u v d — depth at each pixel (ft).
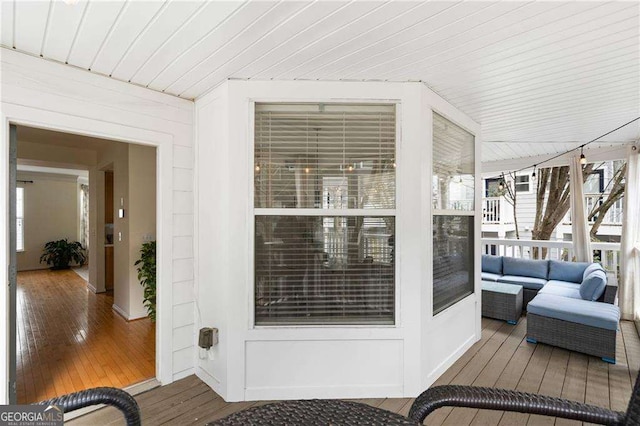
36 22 5.41
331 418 4.04
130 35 5.84
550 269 15.52
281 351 7.79
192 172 9.19
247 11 5.11
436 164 8.93
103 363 9.68
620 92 8.42
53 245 27.50
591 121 11.00
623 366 9.37
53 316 14.40
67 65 6.98
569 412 4.07
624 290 13.78
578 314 10.06
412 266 7.81
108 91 7.61
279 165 7.99
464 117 10.09
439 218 9.10
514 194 25.49
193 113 9.18
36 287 20.36
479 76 7.52
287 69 7.25
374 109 8.05
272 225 7.98
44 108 6.72
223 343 7.96
